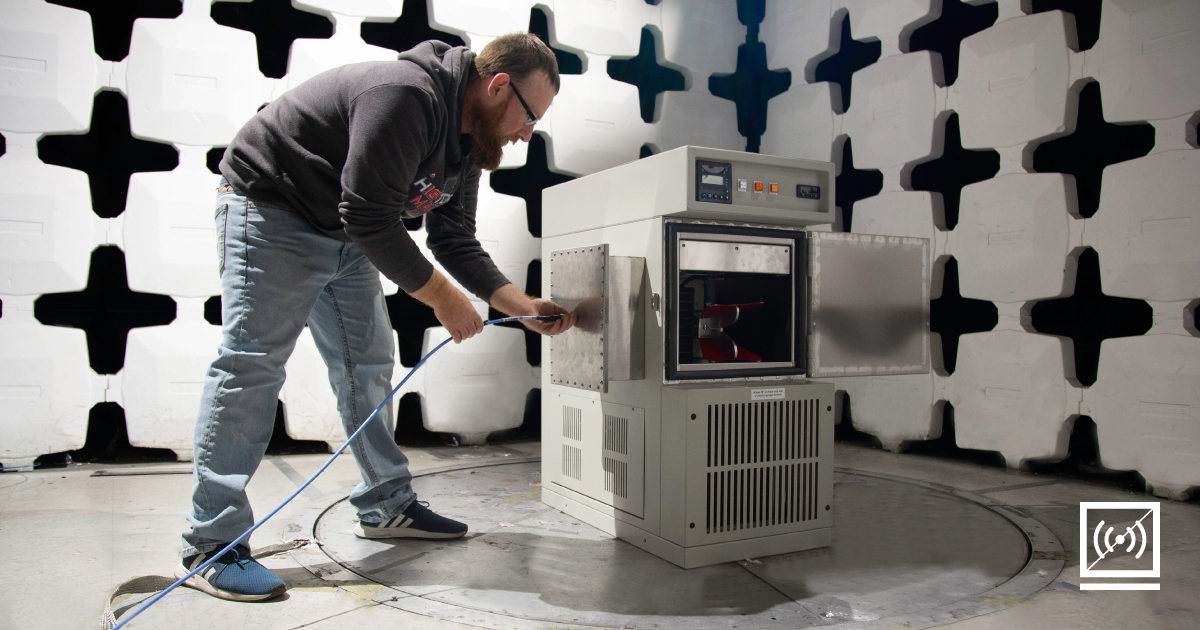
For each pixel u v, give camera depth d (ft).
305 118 4.56
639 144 10.94
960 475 8.41
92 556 5.32
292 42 9.80
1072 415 8.07
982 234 8.86
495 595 4.68
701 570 5.20
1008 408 8.60
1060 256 8.11
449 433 10.14
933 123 9.42
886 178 9.99
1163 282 7.30
